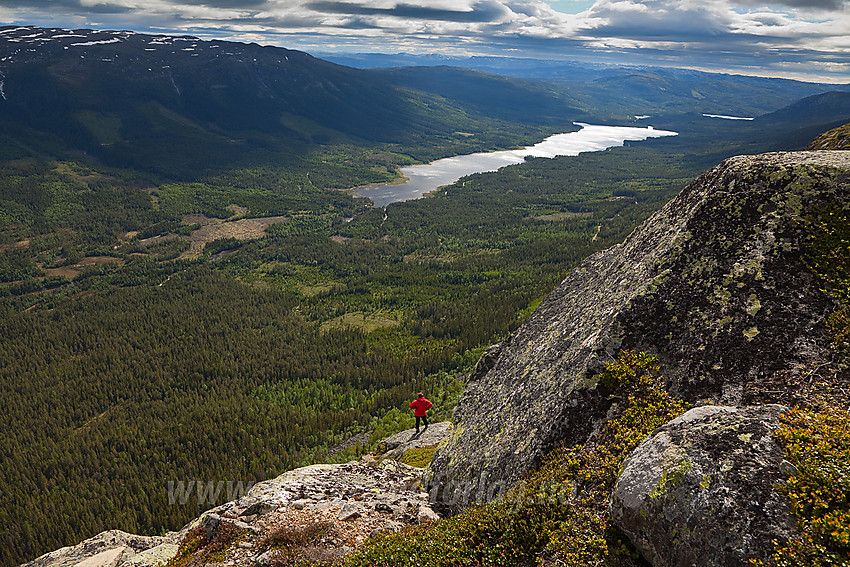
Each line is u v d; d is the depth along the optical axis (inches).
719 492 381.4
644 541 415.2
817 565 323.9
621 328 633.0
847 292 534.9
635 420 551.2
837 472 360.8
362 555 572.1
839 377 481.7
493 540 531.8
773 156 685.9
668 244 687.7
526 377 792.9
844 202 593.6
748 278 586.9
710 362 557.6
